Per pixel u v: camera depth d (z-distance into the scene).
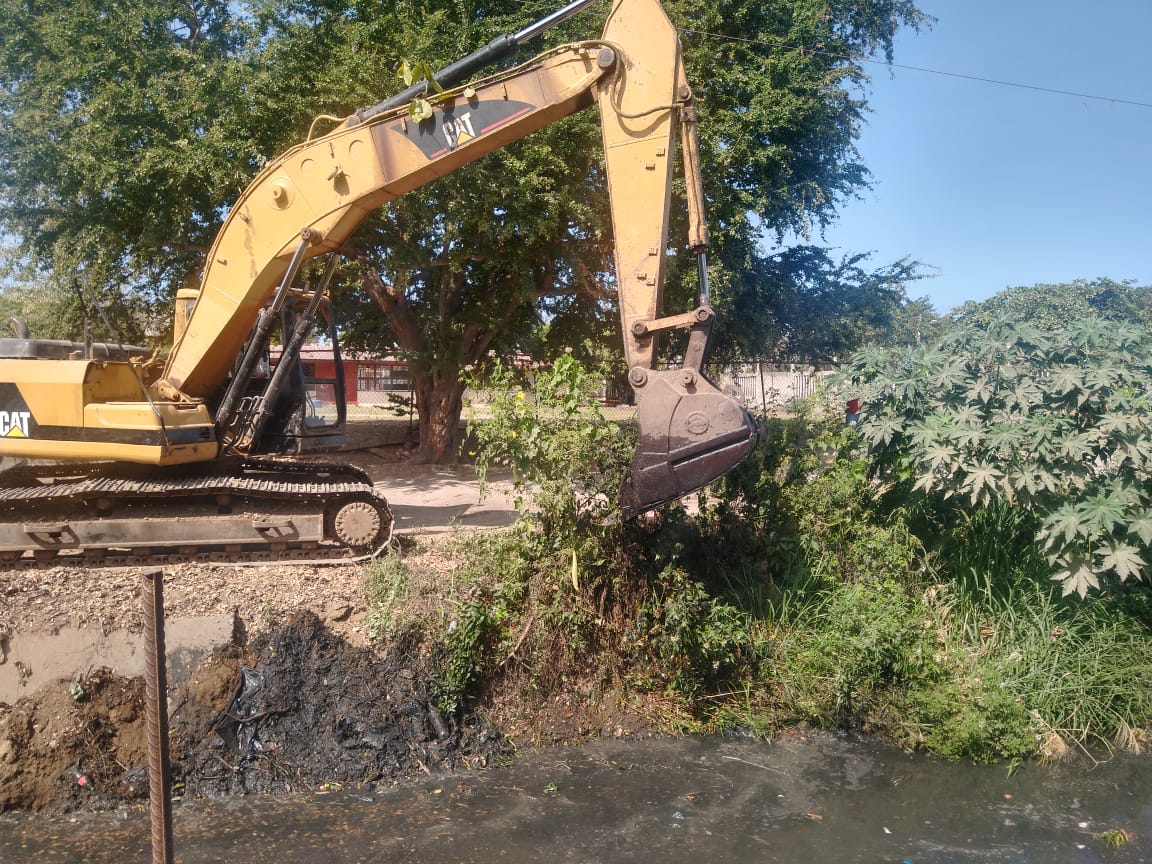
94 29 12.23
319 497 7.89
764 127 13.12
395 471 14.59
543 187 12.23
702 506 7.85
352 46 12.31
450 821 5.25
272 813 5.37
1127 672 6.50
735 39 14.05
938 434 6.89
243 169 11.62
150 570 3.13
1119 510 6.20
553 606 6.74
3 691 5.86
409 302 15.60
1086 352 7.04
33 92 12.34
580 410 6.70
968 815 5.37
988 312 8.06
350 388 32.53
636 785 5.73
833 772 5.94
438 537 8.78
